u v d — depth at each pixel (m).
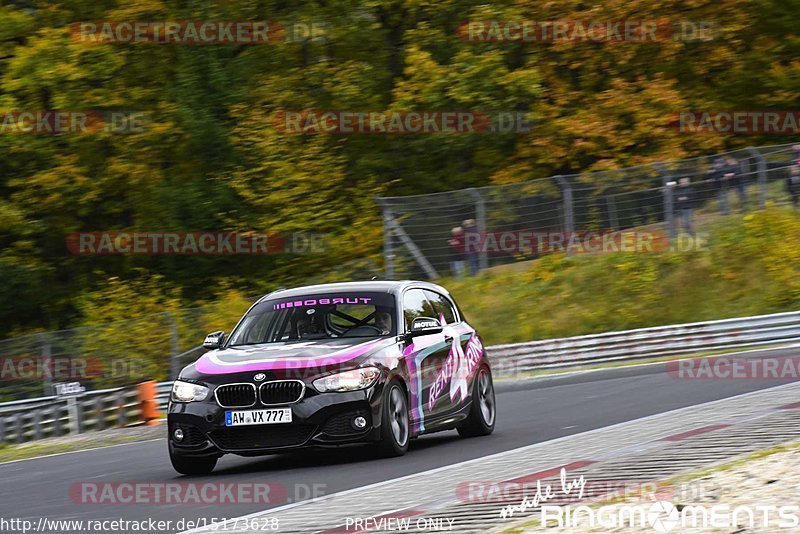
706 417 38.62
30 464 47.31
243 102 133.50
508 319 96.81
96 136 130.00
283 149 128.50
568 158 131.12
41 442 64.38
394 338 37.41
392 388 35.91
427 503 25.92
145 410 71.75
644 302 95.56
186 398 35.19
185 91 131.62
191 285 130.75
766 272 94.50
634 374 70.94
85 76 126.94
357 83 132.38
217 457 36.12
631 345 84.75
